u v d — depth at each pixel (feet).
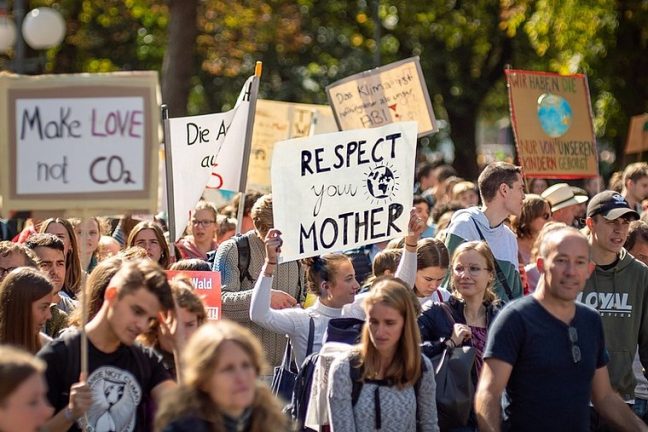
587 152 93.09
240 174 70.90
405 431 45.68
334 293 55.47
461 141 264.11
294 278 64.69
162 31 241.35
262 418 36.88
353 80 88.38
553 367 43.88
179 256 80.48
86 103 42.83
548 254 43.88
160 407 36.78
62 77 42.83
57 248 60.03
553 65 205.57
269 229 61.57
